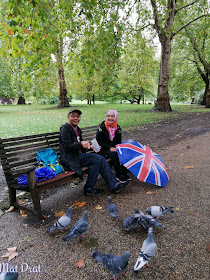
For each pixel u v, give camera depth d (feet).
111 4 18.38
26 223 10.03
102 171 12.35
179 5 49.78
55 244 8.46
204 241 8.17
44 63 18.10
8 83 105.29
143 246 6.76
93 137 16.97
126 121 43.75
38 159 12.05
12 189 11.13
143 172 12.07
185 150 21.17
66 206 11.46
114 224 9.57
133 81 104.42
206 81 75.31
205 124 36.78
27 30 14.11
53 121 44.86
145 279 6.65
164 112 58.65
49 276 6.94
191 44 71.61
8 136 29.40
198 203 10.96
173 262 7.24
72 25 18.53
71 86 107.76
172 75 85.10
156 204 11.13
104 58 20.03
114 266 6.44
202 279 6.52
